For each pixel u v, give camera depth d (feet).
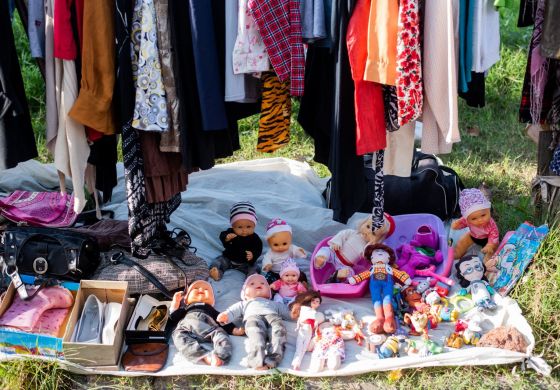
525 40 23.56
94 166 12.89
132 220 11.90
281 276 12.61
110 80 10.91
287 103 12.20
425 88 11.32
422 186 14.89
